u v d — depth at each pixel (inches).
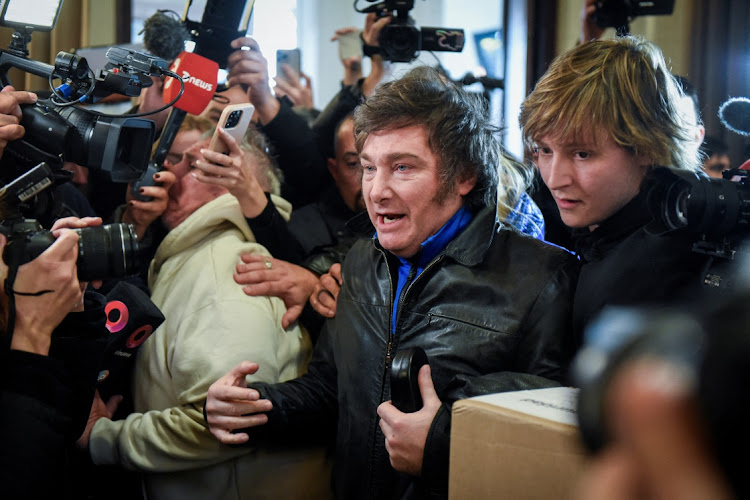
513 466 33.1
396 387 46.7
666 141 45.6
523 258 51.1
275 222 69.3
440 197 51.2
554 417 32.5
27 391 47.5
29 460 46.4
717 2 102.8
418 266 53.4
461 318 50.4
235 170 65.6
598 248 48.3
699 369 11.1
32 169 50.5
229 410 55.4
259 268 63.5
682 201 41.6
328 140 88.2
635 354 11.6
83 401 51.4
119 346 57.0
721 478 10.9
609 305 45.5
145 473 62.1
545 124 47.0
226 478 59.9
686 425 11.0
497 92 117.4
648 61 46.6
